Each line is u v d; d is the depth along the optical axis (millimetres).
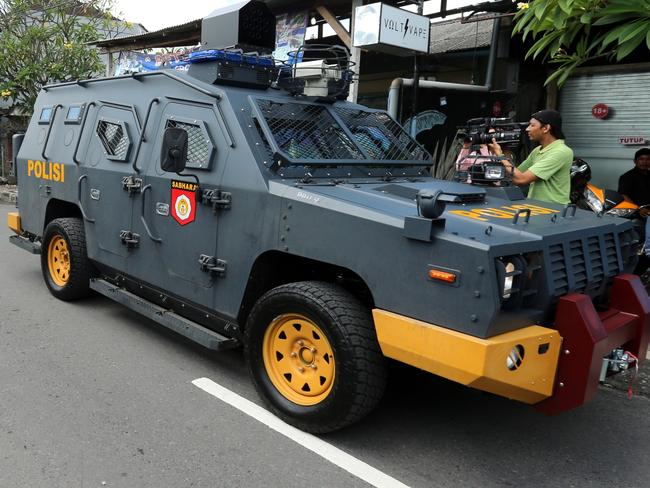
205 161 3871
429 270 2777
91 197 5043
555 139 4785
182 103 4223
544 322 3004
